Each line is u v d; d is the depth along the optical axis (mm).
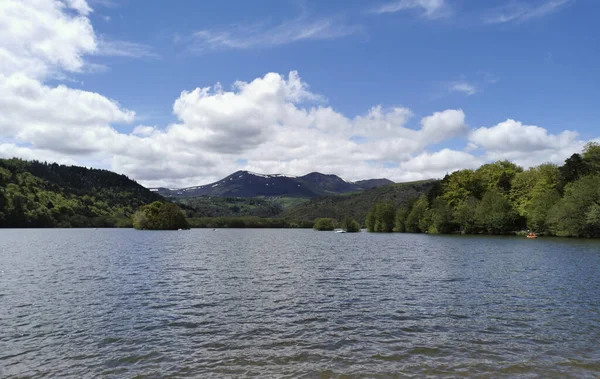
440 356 16031
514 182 126688
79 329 19828
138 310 23875
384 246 84688
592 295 27672
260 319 21703
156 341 17984
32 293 29250
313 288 31344
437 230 139250
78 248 78875
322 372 14461
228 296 28109
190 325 20531
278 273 40500
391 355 16156
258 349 16891
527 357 15883
